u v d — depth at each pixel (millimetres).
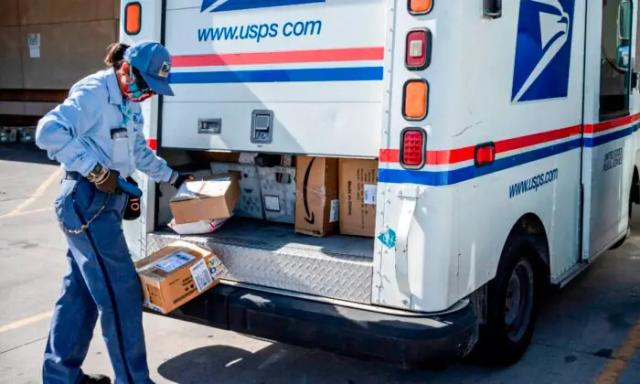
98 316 3992
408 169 3533
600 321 5281
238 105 4250
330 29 3877
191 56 4410
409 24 3490
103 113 3596
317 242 4188
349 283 3764
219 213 4180
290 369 4484
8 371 4469
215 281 4047
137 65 3564
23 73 17234
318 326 3619
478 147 3713
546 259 4742
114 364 3779
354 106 3842
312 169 4281
